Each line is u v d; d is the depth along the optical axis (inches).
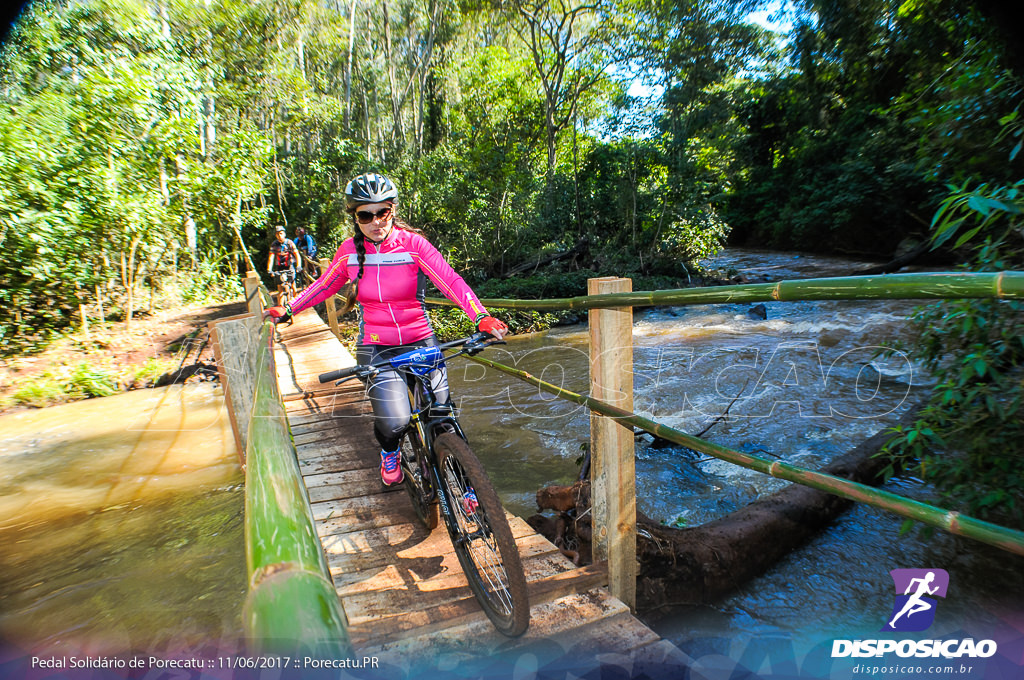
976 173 179.9
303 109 953.5
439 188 786.2
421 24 1232.8
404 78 1364.4
